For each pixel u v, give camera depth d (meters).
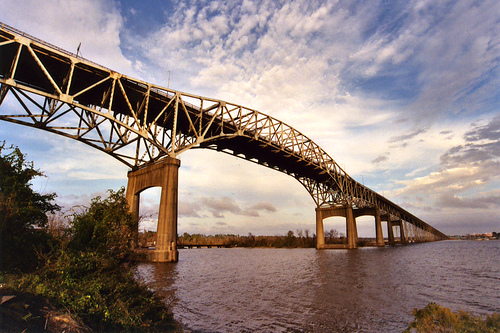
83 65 31.03
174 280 21.59
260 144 57.66
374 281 23.38
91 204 19.03
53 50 28.41
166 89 38.16
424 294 18.31
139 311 9.65
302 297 16.97
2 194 10.77
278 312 13.62
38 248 11.60
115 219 18.66
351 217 81.69
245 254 65.38
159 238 32.84
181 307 14.01
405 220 153.12
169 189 34.09
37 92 27.17
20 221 11.24
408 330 8.84
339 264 38.22
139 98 38.94
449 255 57.50
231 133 52.56
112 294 10.05
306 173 79.62
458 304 15.84
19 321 6.78
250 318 12.59
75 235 15.95
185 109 40.06
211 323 11.72
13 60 28.11
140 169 40.56
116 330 8.22
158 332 9.49
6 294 7.72
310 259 47.47
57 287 8.88
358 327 11.60
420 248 93.81
